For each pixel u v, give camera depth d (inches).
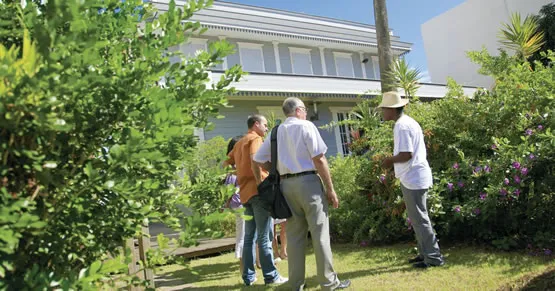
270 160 148.0
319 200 136.0
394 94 173.5
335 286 136.1
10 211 45.4
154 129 56.7
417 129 167.0
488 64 263.1
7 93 45.4
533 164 178.2
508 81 231.0
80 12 50.8
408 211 169.3
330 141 616.7
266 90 510.6
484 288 131.0
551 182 175.2
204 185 91.8
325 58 780.0
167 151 71.7
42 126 50.2
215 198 90.0
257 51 692.7
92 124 60.1
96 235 66.7
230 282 180.7
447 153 224.5
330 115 629.9
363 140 272.2
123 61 75.5
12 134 50.2
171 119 55.6
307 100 575.2
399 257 192.9
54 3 48.0
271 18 728.3
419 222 166.9
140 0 83.7
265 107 553.9
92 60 50.7
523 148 181.2
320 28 785.6
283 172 139.2
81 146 61.9
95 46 54.5
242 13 694.5
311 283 160.4
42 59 48.6
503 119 217.8
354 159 273.4
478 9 956.0
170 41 69.3
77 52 51.7
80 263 67.1
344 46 792.3
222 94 83.3
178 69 72.0
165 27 72.1
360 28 871.7
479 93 238.7
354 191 257.0
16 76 46.0
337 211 257.0
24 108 47.1
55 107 54.6
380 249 218.1
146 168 67.9
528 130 191.9
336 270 181.6
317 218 135.6
